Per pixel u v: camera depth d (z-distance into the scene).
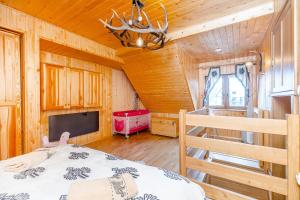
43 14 2.21
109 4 1.97
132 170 1.19
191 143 1.74
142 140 4.34
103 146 3.82
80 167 1.24
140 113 5.08
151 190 0.94
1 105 2.04
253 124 1.37
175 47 3.14
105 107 4.53
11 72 2.12
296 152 1.21
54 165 1.28
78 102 3.59
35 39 2.28
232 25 2.30
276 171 1.74
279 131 1.27
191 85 4.14
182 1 1.91
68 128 3.56
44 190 0.94
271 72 2.01
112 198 0.84
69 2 1.95
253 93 4.06
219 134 4.54
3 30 2.05
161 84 4.26
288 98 1.88
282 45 1.53
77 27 2.59
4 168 1.20
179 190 0.97
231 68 4.36
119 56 3.79
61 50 2.95
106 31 2.75
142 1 1.89
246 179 1.43
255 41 2.98
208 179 2.29
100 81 4.16
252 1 1.93
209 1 1.92
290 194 1.23
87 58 3.55
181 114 1.78
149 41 1.62
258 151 1.36
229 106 4.48
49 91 3.02
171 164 2.84
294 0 1.17
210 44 3.15
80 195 0.83
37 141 2.29
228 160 2.75
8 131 2.10
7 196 0.89
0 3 1.96
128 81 5.39
